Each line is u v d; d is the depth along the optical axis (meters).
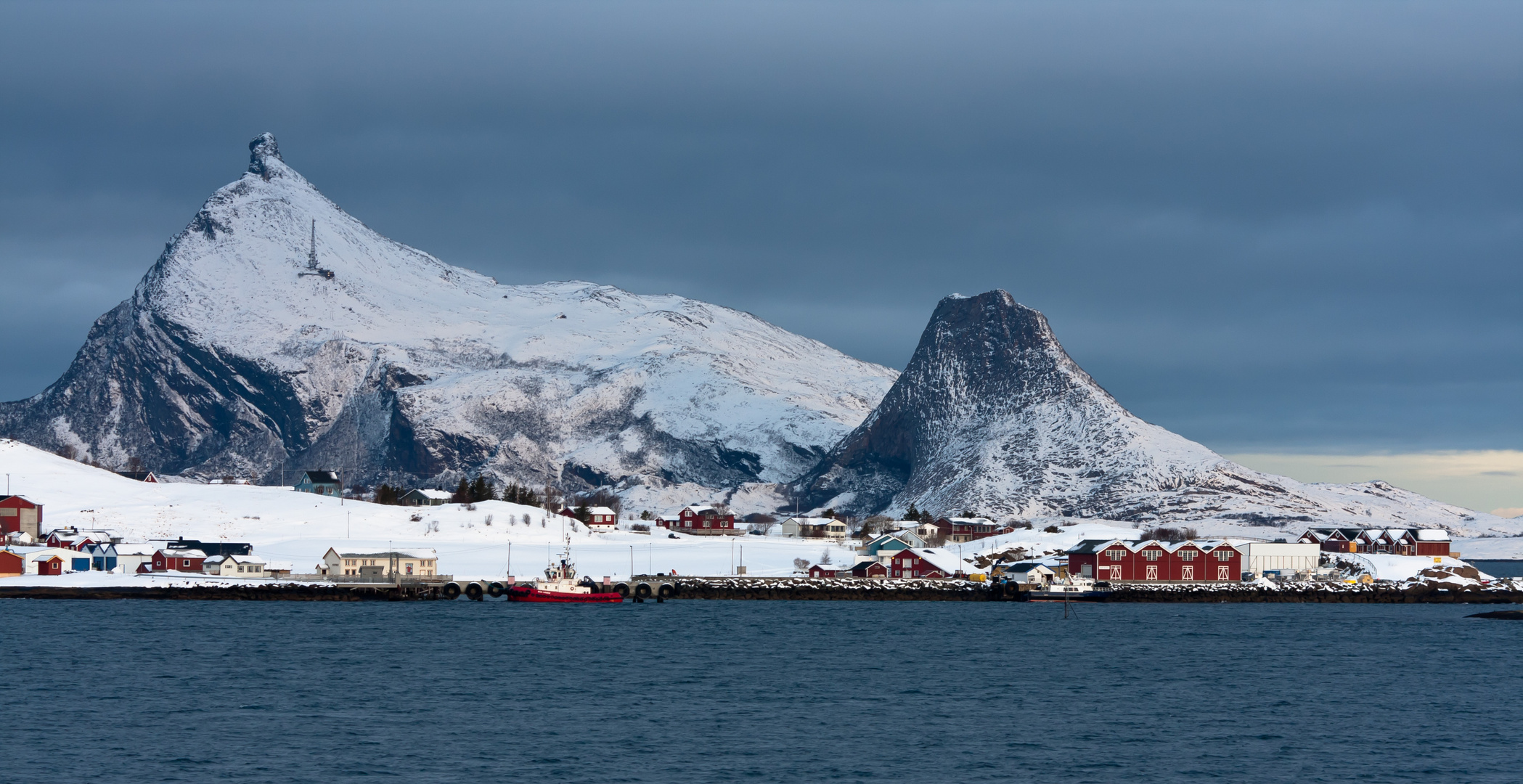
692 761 112.06
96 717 127.38
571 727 125.94
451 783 104.19
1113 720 131.75
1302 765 112.81
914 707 138.38
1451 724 130.50
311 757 111.81
